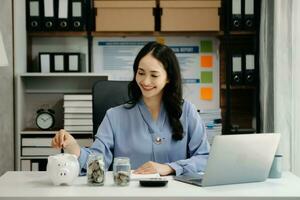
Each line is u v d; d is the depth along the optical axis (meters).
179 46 3.50
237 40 3.50
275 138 1.57
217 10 3.24
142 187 1.46
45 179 1.60
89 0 3.29
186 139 1.94
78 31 3.25
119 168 1.49
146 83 1.81
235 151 1.48
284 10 2.79
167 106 1.93
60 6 3.21
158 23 3.30
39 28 3.24
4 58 2.16
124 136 1.93
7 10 2.87
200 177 1.62
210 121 3.24
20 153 3.07
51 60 3.24
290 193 1.41
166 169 1.69
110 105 2.25
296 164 2.72
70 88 3.31
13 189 1.43
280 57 2.81
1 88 2.73
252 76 3.26
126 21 3.24
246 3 3.23
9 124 2.93
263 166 1.58
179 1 3.22
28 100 3.40
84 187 1.46
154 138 1.91
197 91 3.52
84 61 3.47
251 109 3.53
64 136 1.69
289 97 2.78
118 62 3.50
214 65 3.50
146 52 1.85
